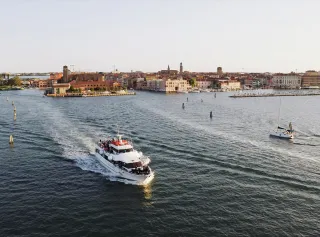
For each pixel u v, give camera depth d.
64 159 70.44
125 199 51.16
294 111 164.25
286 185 55.81
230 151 76.94
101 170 63.72
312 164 67.19
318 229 42.38
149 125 113.38
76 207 48.44
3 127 106.31
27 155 73.31
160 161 69.12
